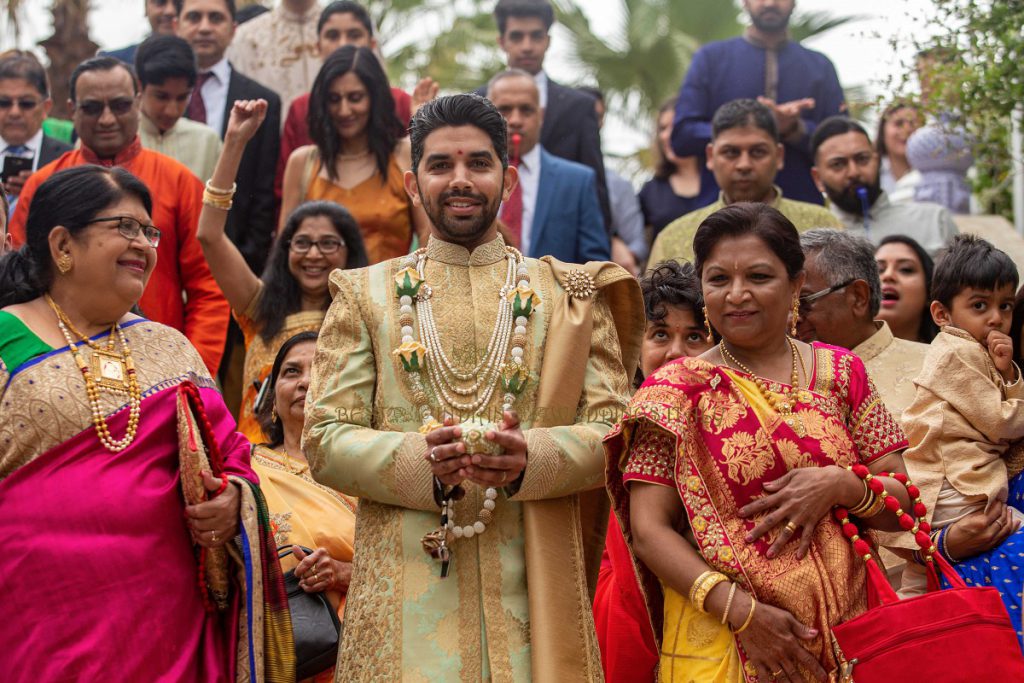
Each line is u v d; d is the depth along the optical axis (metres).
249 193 8.02
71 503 4.11
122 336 4.45
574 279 4.43
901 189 9.55
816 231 5.78
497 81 8.23
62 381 4.24
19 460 4.18
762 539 4.05
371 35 9.08
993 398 5.08
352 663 4.10
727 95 9.24
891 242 6.77
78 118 7.16
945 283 5.39
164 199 7.12
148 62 7.95
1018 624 4.84
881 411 4.31
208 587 4.37
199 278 7.14
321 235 6.68
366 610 4.12
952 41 7.13
